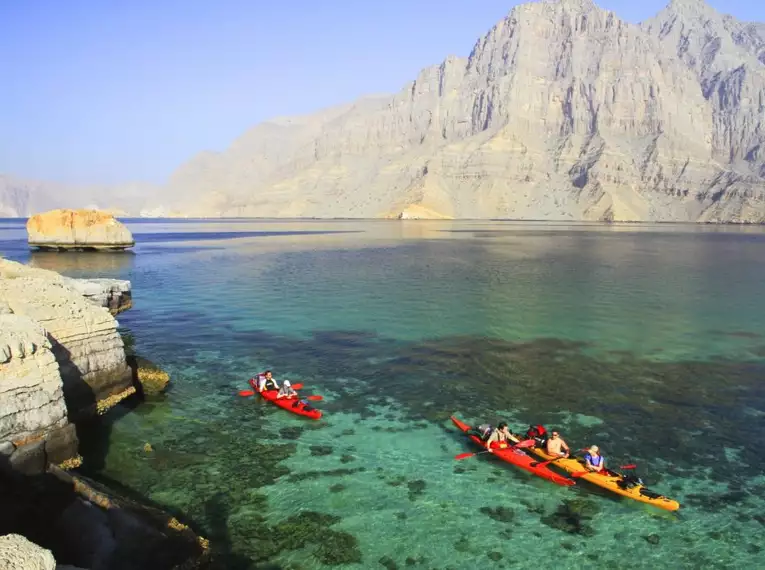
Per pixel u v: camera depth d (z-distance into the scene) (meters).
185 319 31.73
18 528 10.55
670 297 40.75
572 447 16.53
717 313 35.12
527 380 22.25
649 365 24.33
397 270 55.62
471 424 18.00
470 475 14.79
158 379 20.00
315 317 32.56
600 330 30.41
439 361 24.52
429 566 11.20
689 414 19.05
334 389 20.94
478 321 32.12
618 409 19.42
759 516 13.20
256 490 13.68
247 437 16.59
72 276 48.12
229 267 57.53
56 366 13.65
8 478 11.84
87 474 13.77
